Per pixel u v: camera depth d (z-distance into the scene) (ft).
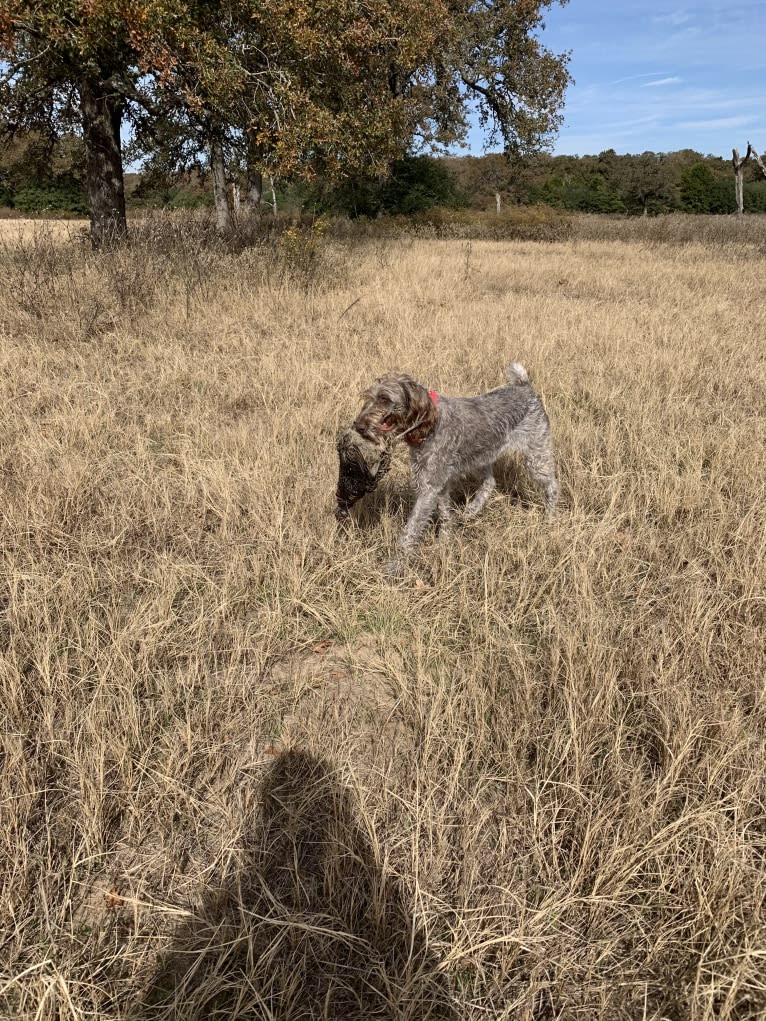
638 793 8.07
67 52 36.14
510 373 16.49
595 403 22.35
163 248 37.55
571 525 15.01
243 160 45.55
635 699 10.07
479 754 9.00
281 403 21.52
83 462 16.44
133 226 46.32
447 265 53.72
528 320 33.42
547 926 7.00
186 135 49.67
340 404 20.99
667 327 31.53
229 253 41.37
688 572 13.24
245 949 6.89
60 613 11.44
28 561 12.79
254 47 38.22
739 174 96.63
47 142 54.75
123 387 22.44
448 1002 6.45
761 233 79.87
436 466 13.56
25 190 123.44
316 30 38.65
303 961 6.72
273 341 28.25
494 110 92.89
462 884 7.44
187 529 14.62
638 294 44.45
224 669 10.69
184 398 21.75
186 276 34.58
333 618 11.96
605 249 74.79
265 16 36.40
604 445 19.08
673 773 8.41
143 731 9.22
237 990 6.55
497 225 98.89
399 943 6.98
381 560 14.12
